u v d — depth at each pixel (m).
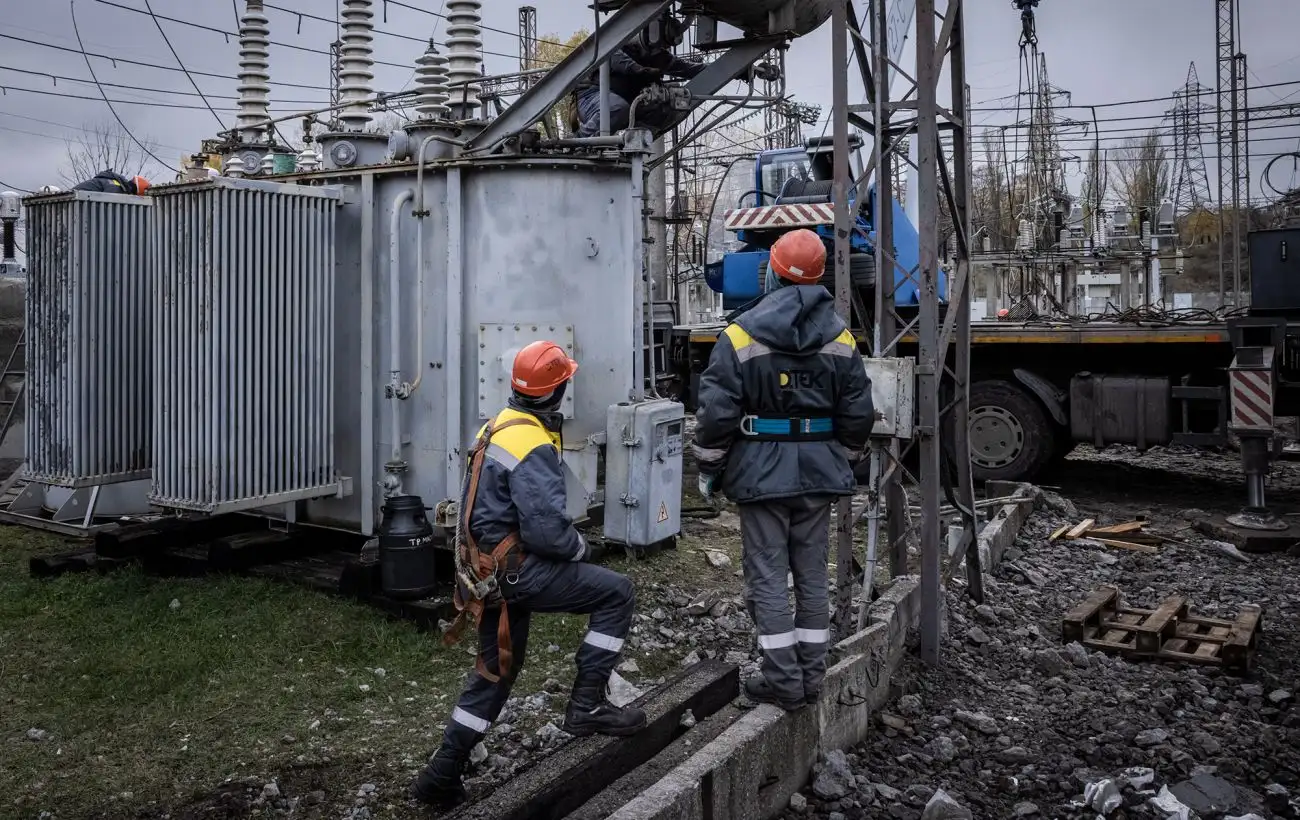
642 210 7.23
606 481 7.29
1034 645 6.35
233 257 6.34
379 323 7.12
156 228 6.55
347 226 7.18
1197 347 10.73
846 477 4.36
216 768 4.43
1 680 5.35
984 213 32.25
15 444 10.17
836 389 4.32
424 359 7.00
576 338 7.04
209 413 6.34
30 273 7.29
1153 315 11.51
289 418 6.72
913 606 6.11
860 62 6.22
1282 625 6.87
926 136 5.63
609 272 7.12
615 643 4.01
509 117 7.23
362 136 7.30
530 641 5.91
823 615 4.42
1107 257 17.89
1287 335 10.01
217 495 6.33
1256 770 4.73
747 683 4.50
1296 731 5.13
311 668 5.53
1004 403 11.31
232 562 6.91
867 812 4.26
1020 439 11.27
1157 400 10.67
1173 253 18.95
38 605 6.47
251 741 4.68
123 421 7.32
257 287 6.49
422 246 6.94
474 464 3.91
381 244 7.10
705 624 6.32
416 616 6.09
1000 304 19.73
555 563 3.87
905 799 4.36
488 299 6.84
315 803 4.14
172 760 4.50
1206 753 4.89
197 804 4.14
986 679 5.84
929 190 5.66
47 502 8.80
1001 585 7.56
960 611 6.77
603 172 7.07
